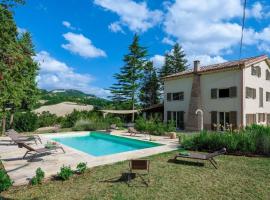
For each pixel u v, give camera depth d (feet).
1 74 30.63
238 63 85.30
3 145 54.34
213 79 92.12
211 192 25.11
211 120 92.38
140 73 159.22
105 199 23.22
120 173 31.73
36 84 87.10
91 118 101.86
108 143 69.92
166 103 113.39
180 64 193.16
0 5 38.06
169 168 34.35
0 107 44.32
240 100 82.79
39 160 38.88
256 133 46.06
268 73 100.58
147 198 23.52
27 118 85.46
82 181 28.60
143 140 64.85
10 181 26.53
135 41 156.25
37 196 23.98
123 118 146.41
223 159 40.32
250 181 28.58
